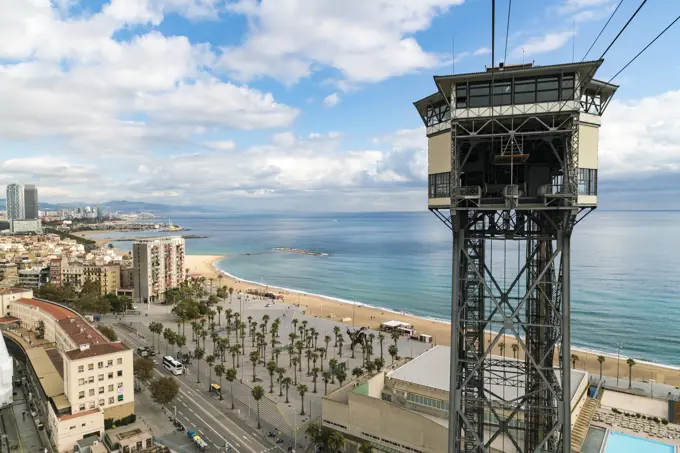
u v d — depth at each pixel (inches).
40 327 7121.1
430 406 4397.1
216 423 4776.1
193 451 4148.6
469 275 2472.9
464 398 2373.3
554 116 2095.2
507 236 2316.7
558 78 2086.6
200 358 6683.1
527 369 2449.6
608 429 4485.7
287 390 5447.8
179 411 5044.3
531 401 2454.5
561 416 2076.8
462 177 2416.3
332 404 4424.2
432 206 2273.6
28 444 4328.3
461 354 2368.4
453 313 2261.3
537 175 2297.0
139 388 5649.6
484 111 2129.7
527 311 2466.8
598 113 2110.0
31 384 5718.5
